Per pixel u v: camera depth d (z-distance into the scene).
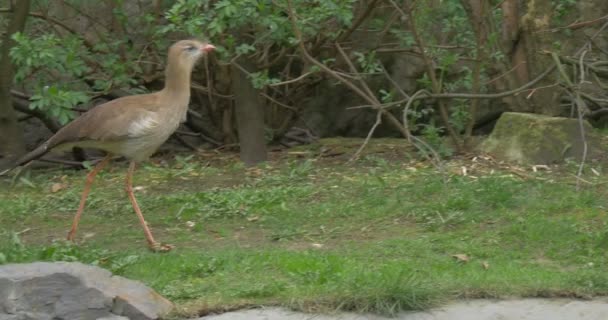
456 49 16.11
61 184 13.68
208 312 8.56
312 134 18.42
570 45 17.08
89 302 8.31
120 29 15.62
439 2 15.15
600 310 8.73
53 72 15.58
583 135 12.69
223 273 9.37
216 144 17.42
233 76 14.98
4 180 14.30
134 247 10.50
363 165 14.23
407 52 16.11
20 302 8.25
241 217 11.60
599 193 12.10
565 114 16.48
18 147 14.88
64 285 8.34
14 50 13.59
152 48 15.80
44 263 8.58
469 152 14.48
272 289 8.84
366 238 10.72
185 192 12.93
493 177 12.66
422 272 9.35
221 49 13.45
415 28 14.10
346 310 8.59
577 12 17.36
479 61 14.39
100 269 8.68
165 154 17.08
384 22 15.95
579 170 12.38
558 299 8.94
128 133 10.30
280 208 11.75
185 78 10.70
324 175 13.62
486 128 18.09
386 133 18.52
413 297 8.62
